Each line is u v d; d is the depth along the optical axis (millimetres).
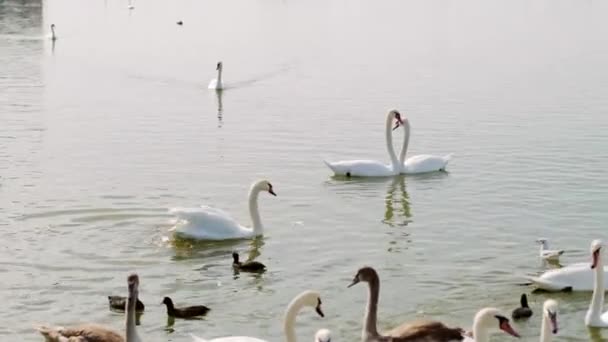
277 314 20312
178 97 50156
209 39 77562
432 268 23188
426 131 40156
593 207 28203
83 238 25281
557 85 52375
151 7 110125
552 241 25219
